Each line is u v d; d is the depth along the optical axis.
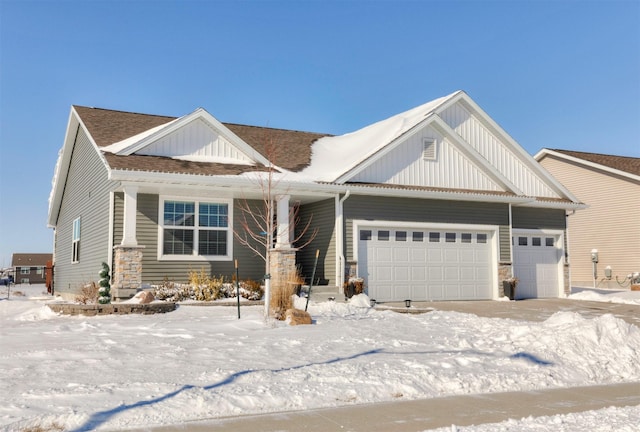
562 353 10.53
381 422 6.65
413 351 10.66
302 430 6.31
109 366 8.96
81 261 23.97
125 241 17.94
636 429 6.10
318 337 12.00
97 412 6.62
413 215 22.73
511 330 12.50
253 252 21.36
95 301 17.67
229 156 21.55
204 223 20.59
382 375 8.62
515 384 8.79
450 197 22.83
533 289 26.03
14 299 28.78
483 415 7.02
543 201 25.64
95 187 21.98
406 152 23.08
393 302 22.09
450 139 24.05
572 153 36.12
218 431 6.20
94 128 22.16
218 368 8.89
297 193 20.81
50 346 10.77
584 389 8.67
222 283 19.25
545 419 6.62
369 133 26.50
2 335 12.26
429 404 7.55
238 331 12.77
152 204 19.80
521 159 26.77
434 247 23.19
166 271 19.80
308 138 27.53
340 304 17.67
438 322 14.91
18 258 96.44
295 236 23.97
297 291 19.61
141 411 6.71
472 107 25.58
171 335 12.09
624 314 18.62
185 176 18.30
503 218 24.61
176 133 20.64
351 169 21.48
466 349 10.98
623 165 34.00
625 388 8.80
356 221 21.66
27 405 6.81
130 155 19.53
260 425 6.46
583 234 34.91
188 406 6.96
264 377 8.32
